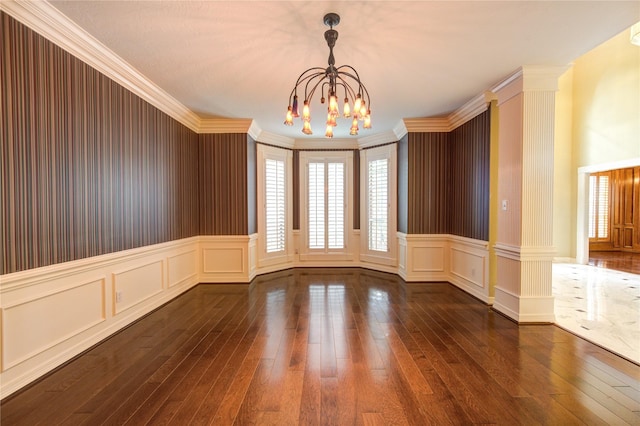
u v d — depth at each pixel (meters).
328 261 6.17
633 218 8.55
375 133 5.66
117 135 3.04
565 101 7.10
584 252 6.82
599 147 6.48
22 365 2.09
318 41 2.57
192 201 4.75
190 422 1.75
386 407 1.88
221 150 4.92
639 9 2.16
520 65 3.05
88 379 2.19
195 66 3.01
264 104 4.10
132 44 2.61
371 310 3.67
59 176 2.37
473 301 4.02
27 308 2.13
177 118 4.26
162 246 3.84
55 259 2.34
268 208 5.62
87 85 2.65
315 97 3.84
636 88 5.81
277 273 5.65
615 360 2.46
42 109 2.23
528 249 3.21
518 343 2.77
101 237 2.81
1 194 1.96
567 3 2.09
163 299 3.90
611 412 1.83
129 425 1.73
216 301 4.04
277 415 1.81
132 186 3.28
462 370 2.30
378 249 5.79
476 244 4.08
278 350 2.63
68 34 2.36
